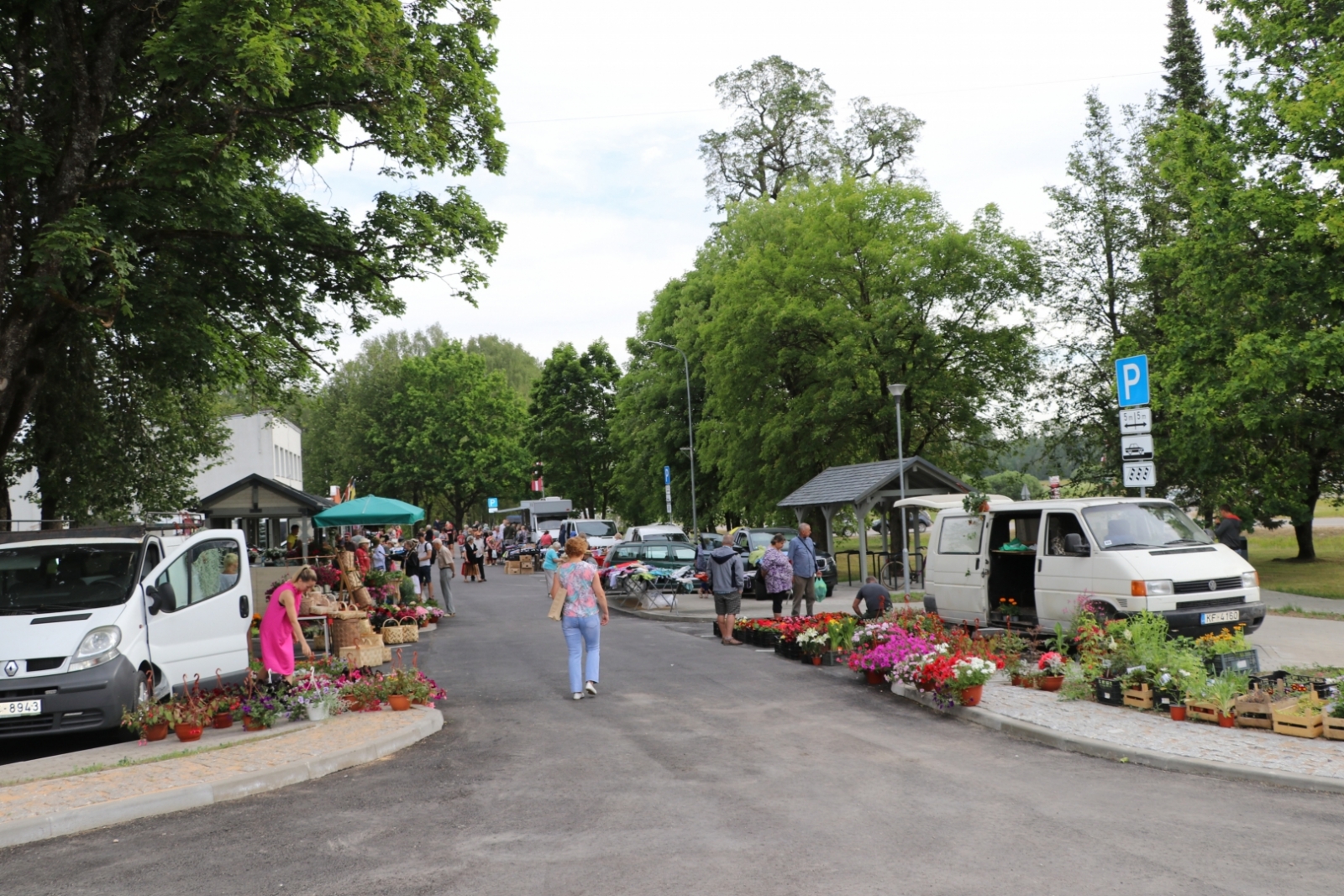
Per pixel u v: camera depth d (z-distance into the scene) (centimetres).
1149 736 859
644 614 2550
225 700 1058
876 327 3528
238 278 1755
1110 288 3369
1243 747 802
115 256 1333
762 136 4706
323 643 1819
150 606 1120
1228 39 2538
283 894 532
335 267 1806
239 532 1351
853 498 2780
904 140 4506
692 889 513
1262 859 542
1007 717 974
